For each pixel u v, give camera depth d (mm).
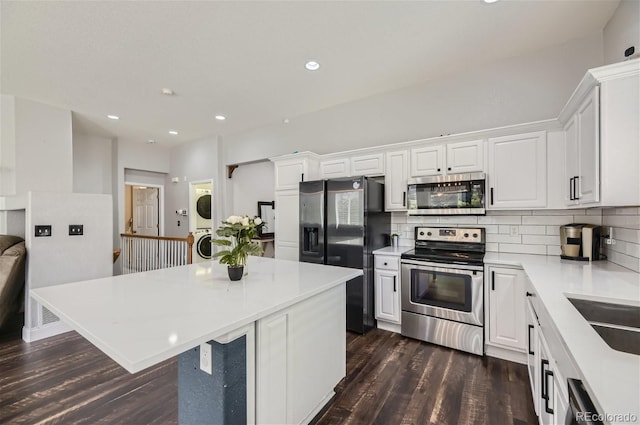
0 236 3168
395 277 3111
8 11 2227
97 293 1603
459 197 2900
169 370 2410
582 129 1970
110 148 5977
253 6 2219
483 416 1850
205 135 5766
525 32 2574
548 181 2549
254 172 5523
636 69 1562
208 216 6516
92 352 2709
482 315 2596
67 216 3213
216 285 1788
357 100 4035
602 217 2512
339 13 2309
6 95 3770
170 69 3162
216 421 1275
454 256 2793
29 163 3928
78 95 3799
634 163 1584
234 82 3482
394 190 3395
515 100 2973
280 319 1521
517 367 2416
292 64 3078
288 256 3945
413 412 1897
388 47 2781
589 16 2369
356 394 2086
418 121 3568
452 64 3104
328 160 3920
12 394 2080
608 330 1337
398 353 2684
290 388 1604
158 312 1308
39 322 2992
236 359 1291
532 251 2879
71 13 2268
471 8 2266
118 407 1944
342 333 2129
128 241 5461
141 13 2279
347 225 3240
